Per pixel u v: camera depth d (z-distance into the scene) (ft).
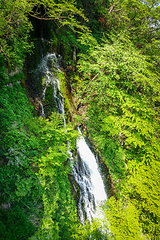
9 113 16.69
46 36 27.61
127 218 18.56
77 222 19.16
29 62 24.45
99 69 28.58
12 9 13.83
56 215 16.43
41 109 23.73
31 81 24.26
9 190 12.80
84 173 25.72
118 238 16.96
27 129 18.25
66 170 19.99
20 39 18.53
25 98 21.02
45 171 15.26
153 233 20.11
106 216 19.39
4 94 17.93
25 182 13.88
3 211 11.55
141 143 27.84
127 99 27.55
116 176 30.58
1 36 16.47
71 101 30.40
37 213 13.94
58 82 27.45
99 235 15.85
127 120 28.89
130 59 25.04
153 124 28.63
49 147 16.43
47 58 27.30
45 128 17.52
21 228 11.64
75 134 17.57
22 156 14.71
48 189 16.38
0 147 13.78
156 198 21.31
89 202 24.17
